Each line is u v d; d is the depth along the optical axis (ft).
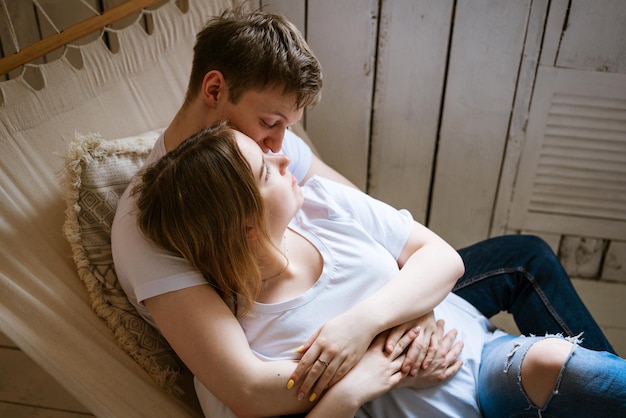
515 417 3.14
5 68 3.53
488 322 3.90
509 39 4.80
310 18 4.91
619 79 4.83
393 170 5.54
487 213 5.64
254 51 3.17
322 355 2.94
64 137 3.77
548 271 3.95
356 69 5.08
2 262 3.25
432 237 3.57
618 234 5.52
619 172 5.22
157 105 4.32
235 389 2.92
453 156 5.38
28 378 5.07
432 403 3.19
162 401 3.36
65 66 3.78
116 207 3.60
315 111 5.32
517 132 5.19
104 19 3.98
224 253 3.05
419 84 5.08
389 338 3.16
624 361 2.98
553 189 5.42
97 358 3.28
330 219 3.48
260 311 3.16
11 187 3.44
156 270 3.09
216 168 2.96
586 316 3.89
